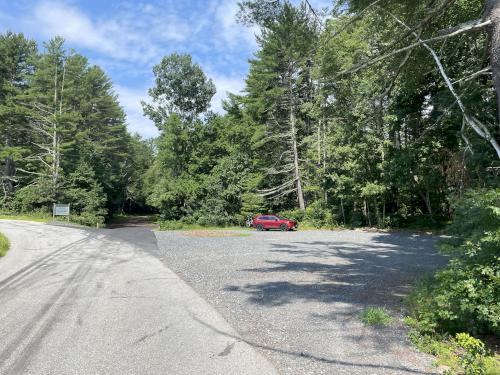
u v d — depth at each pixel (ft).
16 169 170.91
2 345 18.76
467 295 19.07
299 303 26.76
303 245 67.41
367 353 17.62
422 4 29.17
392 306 25.70
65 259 47.75
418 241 74.02
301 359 16.92
